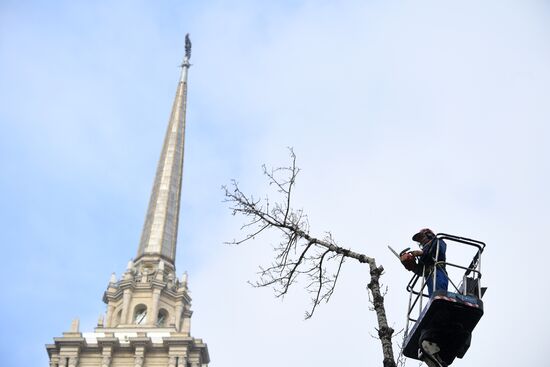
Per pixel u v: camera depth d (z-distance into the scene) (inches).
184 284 5132.9
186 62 6973.4
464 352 1109.1
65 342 4640.8
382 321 1143.0
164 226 5438.0
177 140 6205.7
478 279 1130.0
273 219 1246.3
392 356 1114.7
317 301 1224.8
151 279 5044.3
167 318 4953.3
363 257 1200.8
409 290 1175.6
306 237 1226.6
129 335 4741.6
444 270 1145.4
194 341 4702.3
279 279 1226.0
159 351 4665.4
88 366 4589.1
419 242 1189.7
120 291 5002.5
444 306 1090.7
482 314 1096.2
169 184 5782.5
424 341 1104.8
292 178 1256.8
